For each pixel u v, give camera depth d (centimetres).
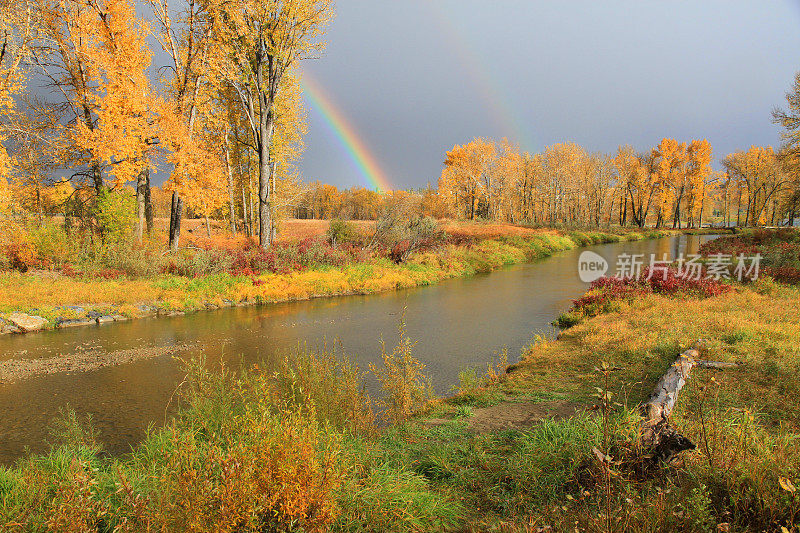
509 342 1030
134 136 1794
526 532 262
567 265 2864
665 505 258
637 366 664
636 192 7075
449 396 684
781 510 249
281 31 2122
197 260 1783
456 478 378
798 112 3084
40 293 1296
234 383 542
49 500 325
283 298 1655
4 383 759
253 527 258
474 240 3450
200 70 1972
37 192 1984
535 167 6819
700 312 996
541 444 401
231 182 2822
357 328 1195
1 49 1655
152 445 445
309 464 283
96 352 953
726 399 491
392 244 2612
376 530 293
